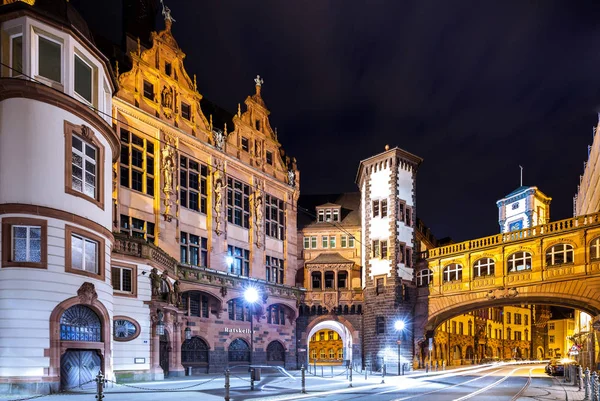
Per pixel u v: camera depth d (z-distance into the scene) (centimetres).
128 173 3719
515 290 4322
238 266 4753
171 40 4266
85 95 2472
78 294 2195
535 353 10244
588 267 3862
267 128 5431
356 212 6306
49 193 2147
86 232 2302
